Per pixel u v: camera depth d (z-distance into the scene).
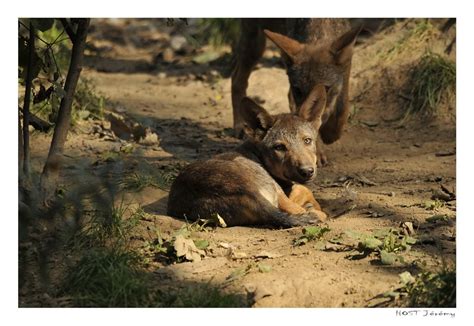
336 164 14.59
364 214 10.96
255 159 11.77
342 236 9.75
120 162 12.55
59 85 10.34
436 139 15.72
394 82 17.75
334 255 9.23
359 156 15.07
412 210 10.99
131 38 26.38
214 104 19.30
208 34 23.67
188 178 10.71
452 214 10.70
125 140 15.70
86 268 8.65
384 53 18.67
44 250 9.23
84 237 9.77
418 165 13.96
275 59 21.44
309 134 11.70
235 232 10.17
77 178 10.87
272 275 8.70
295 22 15.93
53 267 9.20
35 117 10.88
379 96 17.69
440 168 13.64
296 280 8.55
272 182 11.19
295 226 10.24
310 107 12.01
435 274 8.42
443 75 16.95
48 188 10.40
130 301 8.28
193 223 10.34
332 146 15.87
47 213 9.81
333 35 15.74
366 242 9.21
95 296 8.34
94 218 9.99
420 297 8.09
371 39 19.70
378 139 16.12
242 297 8.35
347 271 8.77
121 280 8.42
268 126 11.74
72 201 10.04
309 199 11.65
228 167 10.66
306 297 8.30
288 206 10.99
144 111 18.38
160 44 25.66
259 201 10.30
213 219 10.35
